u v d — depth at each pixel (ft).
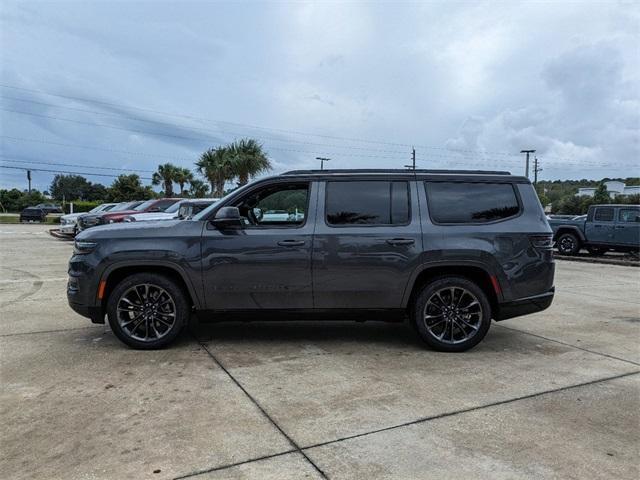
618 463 10.07
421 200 17.85
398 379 14.79
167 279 17.40
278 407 12.67
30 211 139.54
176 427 11.50
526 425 11.76
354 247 17.34
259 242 17.28
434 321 17.76
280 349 17.76
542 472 9.71
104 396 13.29
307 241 17.30
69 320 21.90
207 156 109.50
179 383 14.29
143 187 205.67
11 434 11.14
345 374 15.17
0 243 63.46
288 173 18.21
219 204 17.92
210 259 17.25
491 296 17.98
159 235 17.39
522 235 17.63
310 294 17.44
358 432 11.34
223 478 9.43
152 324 17.52
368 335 19.80
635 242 52.60
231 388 13.93
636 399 13.42
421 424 11.77
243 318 17.75
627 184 286.25
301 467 9.85
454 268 17.88
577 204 206.59
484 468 9.85
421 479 9.45
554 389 14.08
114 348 17.69
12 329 20.31
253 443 10.78
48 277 34.86
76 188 335.06
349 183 18.01
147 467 9.77
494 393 13.74
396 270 17.37
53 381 14.39
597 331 20.99
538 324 22.24
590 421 12.03
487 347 18.42
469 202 17.98
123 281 17.35
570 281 36.55
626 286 34.01
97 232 17.62
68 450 10.43
